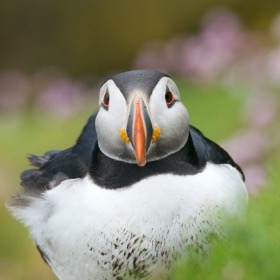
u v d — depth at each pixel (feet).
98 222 27.04
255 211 23.15
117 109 26.61
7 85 84.79
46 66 104.63
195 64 70.23
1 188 61.77
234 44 68.74
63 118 75.82
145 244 26.96
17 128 75.31
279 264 20.36
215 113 65.82
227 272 21.68
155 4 99.71
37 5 105.60
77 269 28.25
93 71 103.30
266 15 89.71
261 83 58.95
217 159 29.22
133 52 101.55
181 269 23.72
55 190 28.37
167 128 26.66
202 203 26.99
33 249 57.77
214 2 96.58
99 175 27.48
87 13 103.50
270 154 51.75
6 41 106.22
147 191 26.86
